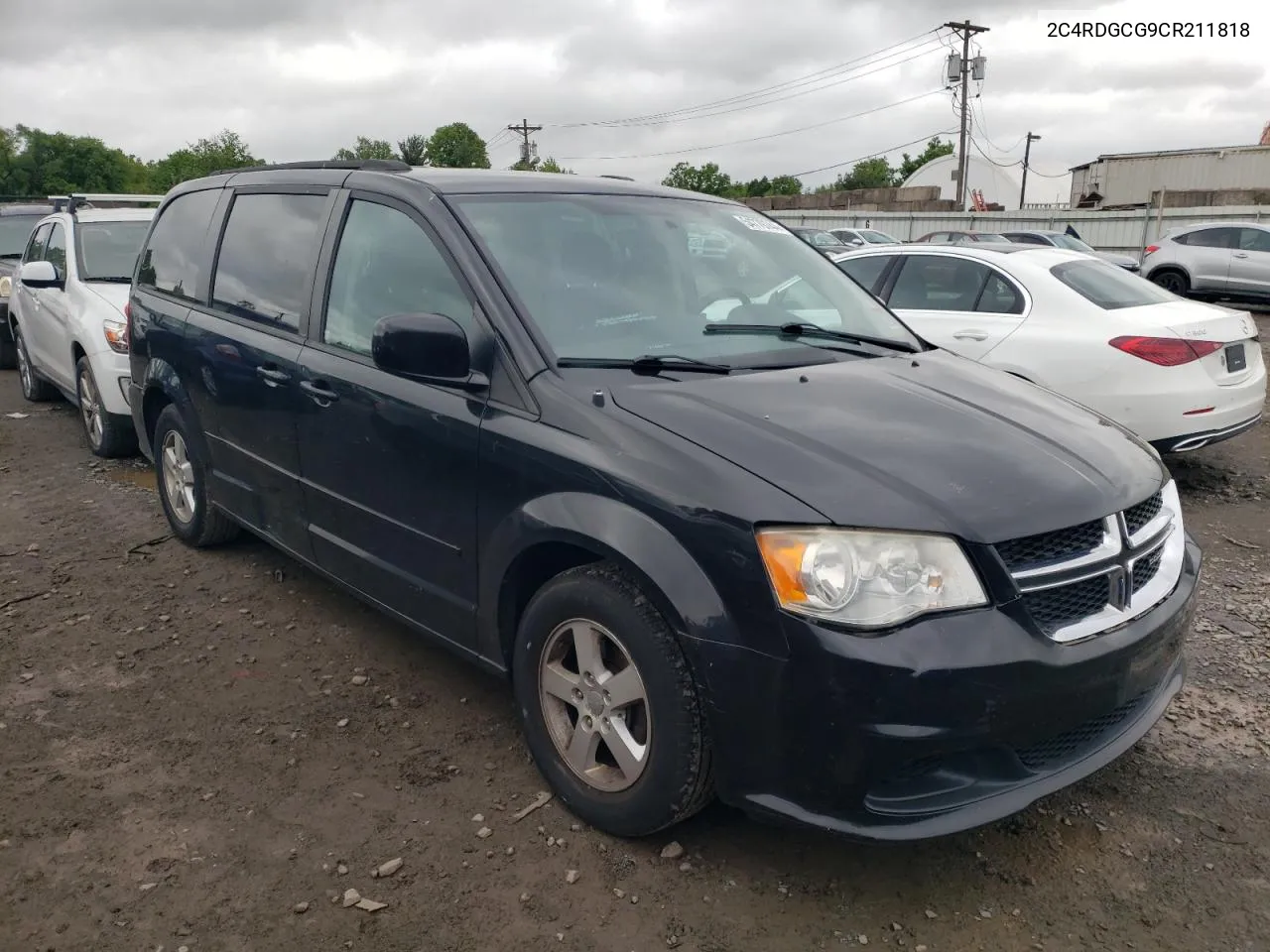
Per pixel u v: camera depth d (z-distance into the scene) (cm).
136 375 541
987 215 3159
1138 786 327
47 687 385
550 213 361
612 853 290
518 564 303
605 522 271
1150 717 295
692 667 259
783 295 389
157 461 542
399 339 305
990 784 255
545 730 308
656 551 261
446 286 336
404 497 342
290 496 411
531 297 323
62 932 257
